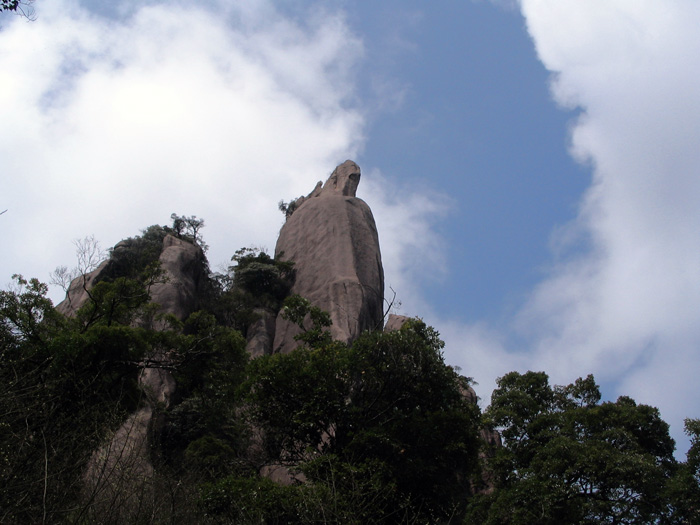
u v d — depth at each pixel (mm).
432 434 22859
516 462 30156
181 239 59906
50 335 26625
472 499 30141
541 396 33781
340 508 18406
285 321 51625
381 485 20438
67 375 19875
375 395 24734
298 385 23797
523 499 27109
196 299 51656
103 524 12602
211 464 26422
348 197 65562
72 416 17031
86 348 25453
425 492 21938
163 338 29203
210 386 29641
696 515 26172
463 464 23016
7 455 13055
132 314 32656
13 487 12133
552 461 27797
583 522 26562
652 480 26984
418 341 24859
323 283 55031
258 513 18484
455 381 25562
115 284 32250
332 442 23266
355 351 24750
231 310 52406
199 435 31797
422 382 24703
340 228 60750
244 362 30281
